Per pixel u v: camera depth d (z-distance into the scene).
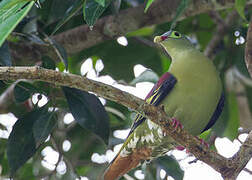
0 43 5.32
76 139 11.32
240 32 11.85
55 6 9.42
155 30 11.88
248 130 10.61
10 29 5.42
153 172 10.72
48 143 10.84
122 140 10.60
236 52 11.99
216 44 12.09
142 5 10.51
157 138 8.43
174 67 8.52
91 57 11.97
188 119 8.29
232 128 10.52
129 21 10.55
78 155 11.21
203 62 8.30
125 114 10.84
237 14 11.93
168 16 10.43
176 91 8.23
